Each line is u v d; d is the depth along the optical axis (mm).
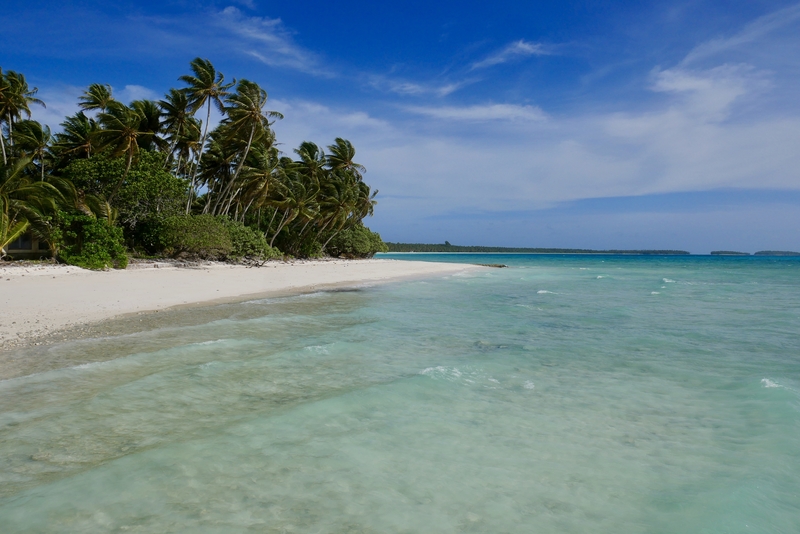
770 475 4805
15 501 4102
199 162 39812
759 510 4168
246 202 42469
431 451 5359
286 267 40094
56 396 6812
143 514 3971
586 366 9312
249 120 37000
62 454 5043
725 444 5609
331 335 11930
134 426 5844
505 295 23875
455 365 9078
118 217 33406
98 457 4992
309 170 52812
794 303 20703
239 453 5172
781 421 6219
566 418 6469
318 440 5566
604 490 4566
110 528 3760
